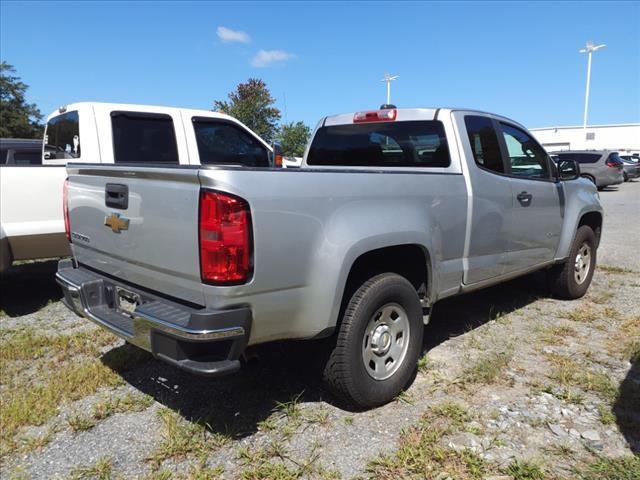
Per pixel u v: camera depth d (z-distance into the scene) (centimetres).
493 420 317
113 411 334
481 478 263
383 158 459
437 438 296
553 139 6281
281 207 272
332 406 338
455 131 408
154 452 288
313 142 526
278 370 390
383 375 337
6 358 421
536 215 484
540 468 269
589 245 584
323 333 301
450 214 379
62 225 555
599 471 266
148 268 299
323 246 292
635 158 3762
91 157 575
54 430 312
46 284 684
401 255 362
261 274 267
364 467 274
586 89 4925
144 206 293
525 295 593
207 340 252
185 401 346
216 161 663
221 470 271
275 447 288
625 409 328
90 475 271
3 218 528
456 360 405
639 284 647
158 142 619
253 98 2795
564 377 368
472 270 411
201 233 258
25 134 5347
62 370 393
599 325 487
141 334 278
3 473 273
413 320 351
